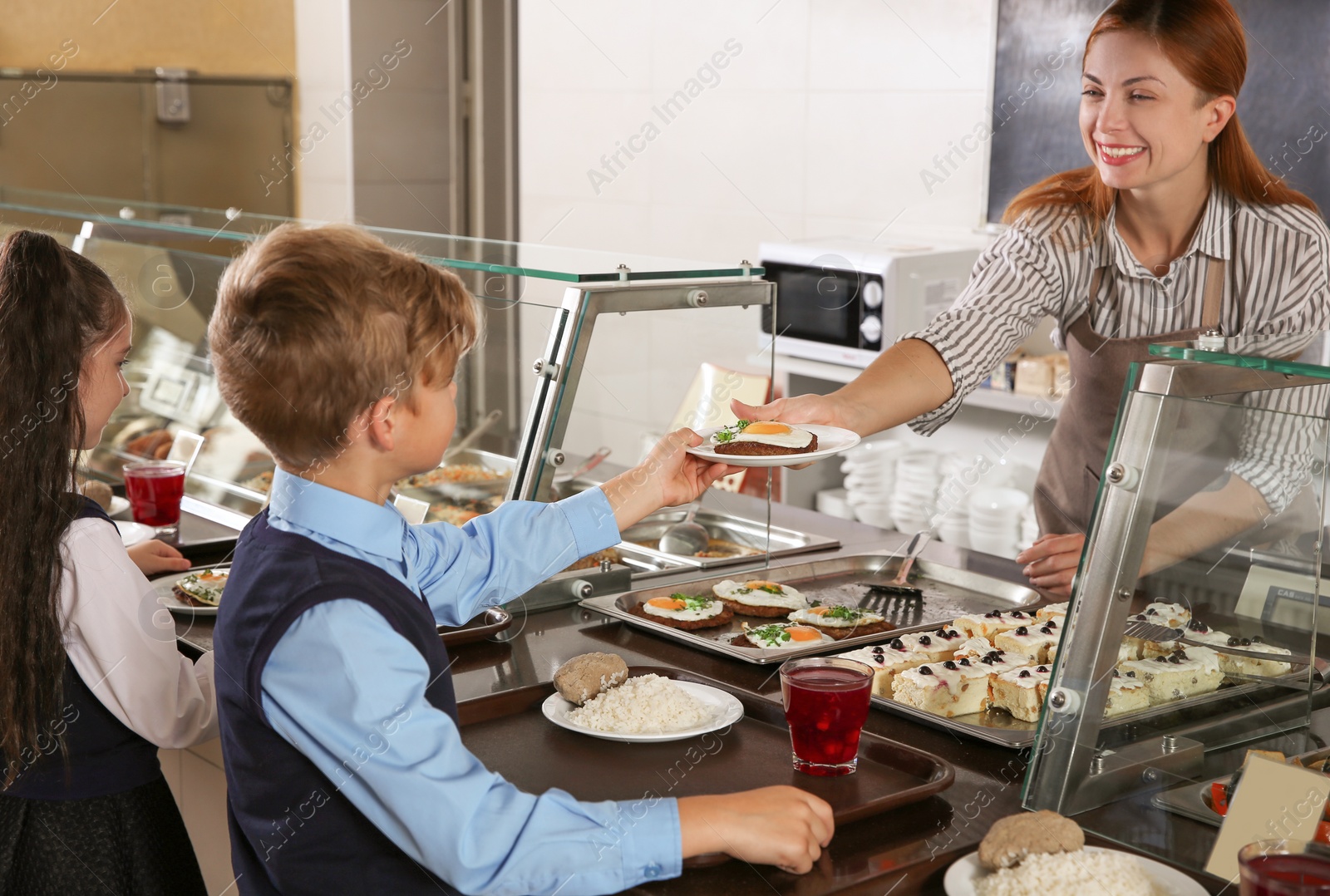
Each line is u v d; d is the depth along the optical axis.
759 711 1.29
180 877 1.48
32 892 1.36
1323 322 1.80
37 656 1.32
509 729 1.27
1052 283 1.98
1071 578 1.72
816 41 3.75
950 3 3.39
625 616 1.61
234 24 4.79
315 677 0.96
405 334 1.02
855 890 0.94
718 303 1.81
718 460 1.37
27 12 4.33
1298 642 1.10
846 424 1.71
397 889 1.03
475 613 1.27
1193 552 1.04
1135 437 1.01
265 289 0.99
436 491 1.99
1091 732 1.02
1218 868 0.92
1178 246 1.88
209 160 4.83
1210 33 1.68
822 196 3.82
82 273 1.44
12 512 1.32
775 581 1.81
